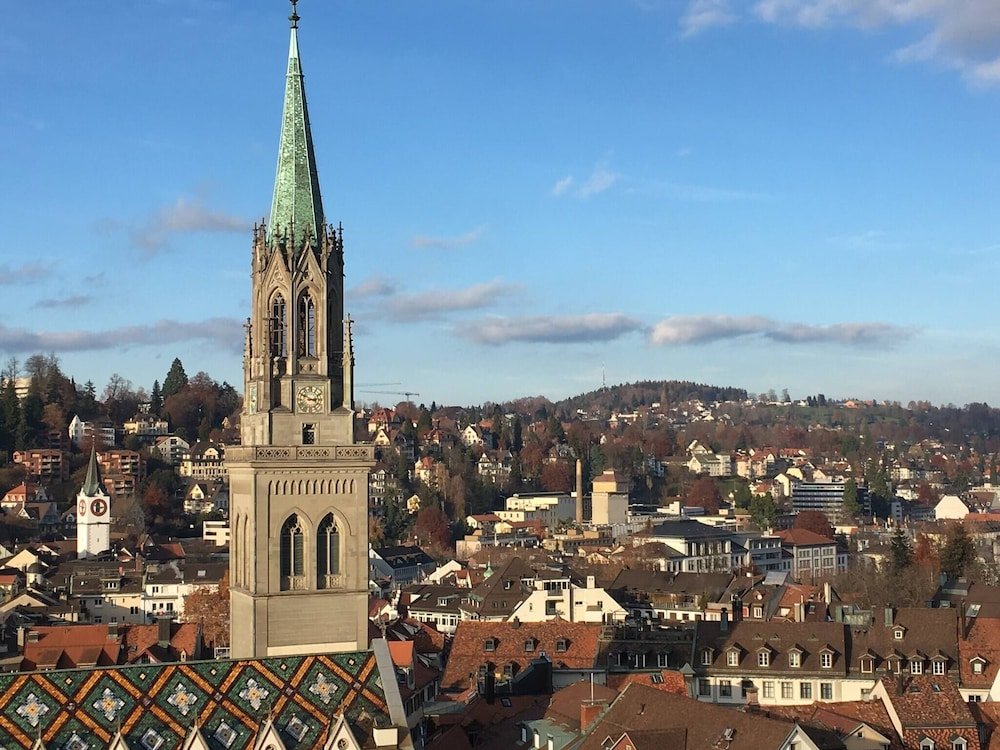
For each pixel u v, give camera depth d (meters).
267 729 83.94
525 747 115.31
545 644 170.75
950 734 117.31
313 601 100.88
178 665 86.44
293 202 103.25
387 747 85.69
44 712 82.19
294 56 105.19
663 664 167.88
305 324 102.38
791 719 112.94
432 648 197.75
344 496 101.69
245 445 102.31
